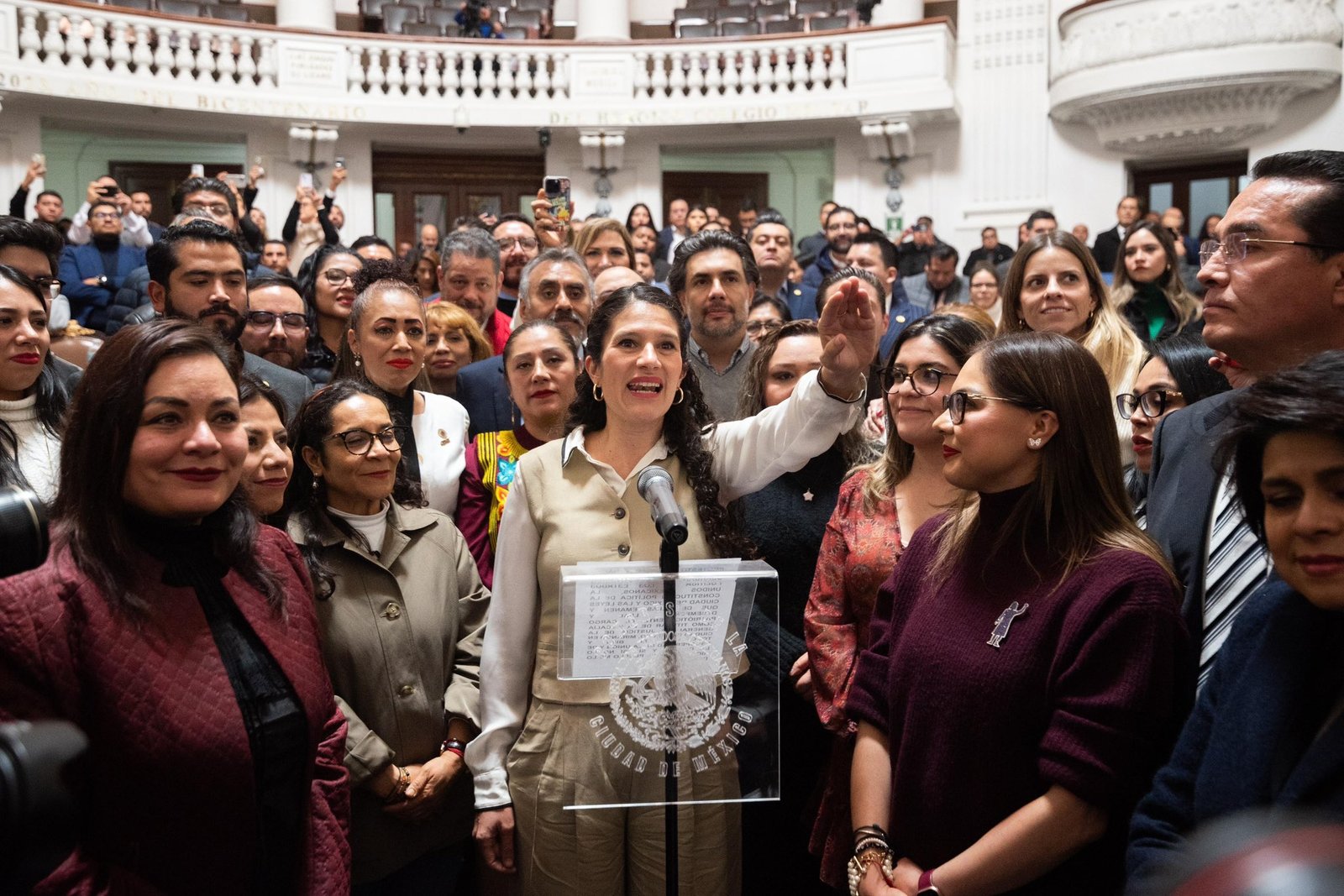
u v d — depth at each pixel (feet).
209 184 17.21
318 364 11.50
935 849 5.16
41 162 23.16
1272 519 3.99
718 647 5.31
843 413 6.01
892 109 34.12
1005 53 34.60
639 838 5.90
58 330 11.64
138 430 4.80
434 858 6.95
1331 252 5.14
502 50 35.06
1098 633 4.84
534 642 6.47
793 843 7.50
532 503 6.38
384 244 15.79
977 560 5.43
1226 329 5.39
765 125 36.04
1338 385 3.81
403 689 6.85
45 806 2.81
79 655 4.58
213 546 5.20
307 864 5.13
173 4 33.99
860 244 15.88
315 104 33.83
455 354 11.14
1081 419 5.25
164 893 4.64
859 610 6.82
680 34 36.76
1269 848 1.65
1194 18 30.45
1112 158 33.63
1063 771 4.71
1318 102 30.71
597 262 13.91
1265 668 4.17
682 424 6.45
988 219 34.86
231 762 4.76
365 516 7.16
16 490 3.83
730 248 10.61
